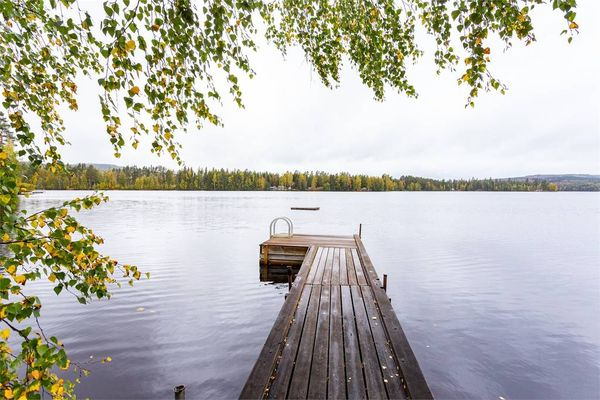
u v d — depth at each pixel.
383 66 3.86
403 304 9.05
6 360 1.65
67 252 1.90
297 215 36.72
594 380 5.56
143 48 1.92
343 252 11.29
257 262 13.61
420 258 15.22
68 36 2.20
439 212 44.50
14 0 2.24
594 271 13.00
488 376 5.64
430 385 5.38
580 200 93.00
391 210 46.91
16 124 2.35
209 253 15.20
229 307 8.35
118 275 11.15
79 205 2.05
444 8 2.57
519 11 2.20
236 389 4.97
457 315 8.30
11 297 8.48
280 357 4.01
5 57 2.28
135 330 6.85
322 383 3.47
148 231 22.41
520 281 11.50
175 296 9.08
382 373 3.67
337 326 4.98
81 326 6.96
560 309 8.81
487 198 103.00
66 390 1.88
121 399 4.69
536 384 5.44
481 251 17.06
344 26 4.08
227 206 49.12
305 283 7.39
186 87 2.27
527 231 25.48
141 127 2.19
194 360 5.75
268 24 4.38
